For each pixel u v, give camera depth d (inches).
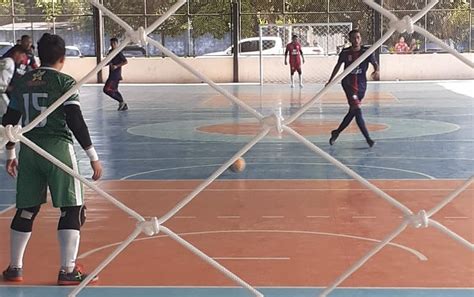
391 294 215.0
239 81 1304.1
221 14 1305.4
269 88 1147.9
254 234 289.6
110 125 689.6
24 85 211.8
